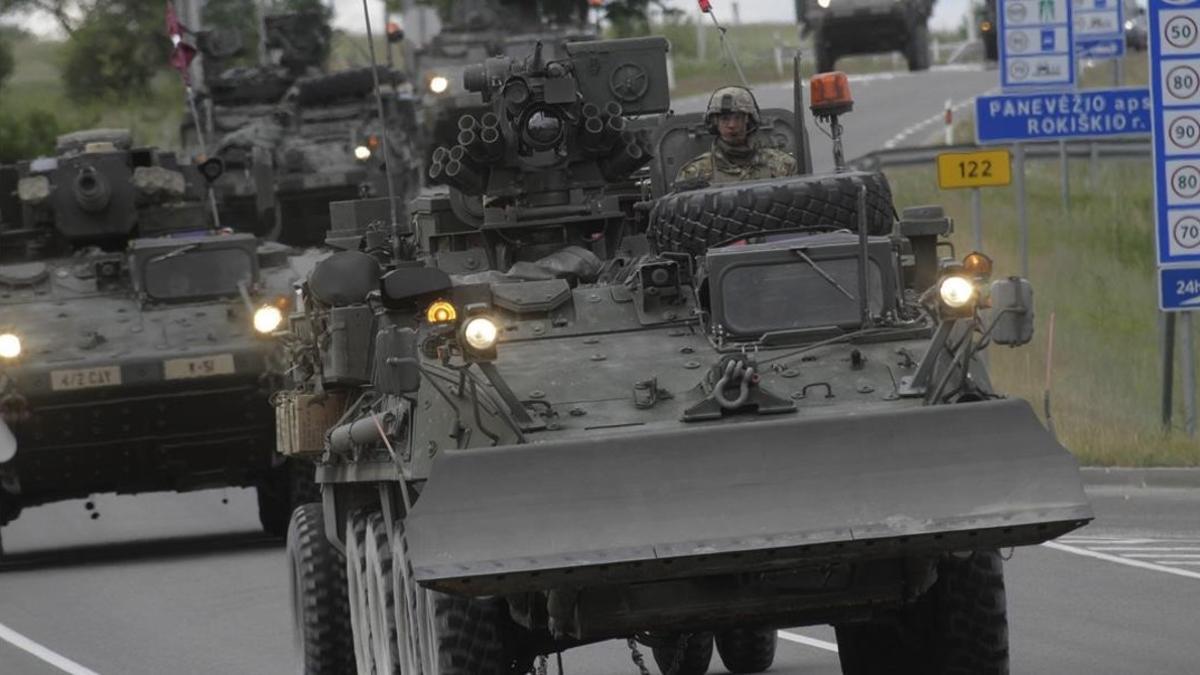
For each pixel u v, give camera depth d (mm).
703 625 38688
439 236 49156
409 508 38625
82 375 79188
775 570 37031
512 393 37969
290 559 52906
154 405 80188
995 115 100688
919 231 45125
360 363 45812
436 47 157625
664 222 43094
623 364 39875
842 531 36188
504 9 159125
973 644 40375
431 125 136625
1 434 61094
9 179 90000
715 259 40875
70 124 189750
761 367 39562
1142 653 49750
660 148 49750
